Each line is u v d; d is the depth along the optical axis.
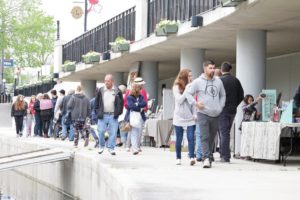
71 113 27.05
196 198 10.58
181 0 25.80
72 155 21.16
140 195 10.62
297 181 13.42
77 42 44.31
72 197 20.88
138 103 21.98
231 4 18.16
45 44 73.31
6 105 63.56
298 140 17.88
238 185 12.59
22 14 72.31
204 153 16.38
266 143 18.02
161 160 18.97
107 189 14.46
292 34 22.47
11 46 72.19
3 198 30.39
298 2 17.05
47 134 36.72
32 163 21.36
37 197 26.23
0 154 37.53
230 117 18.09
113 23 35.81
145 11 30.30
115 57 32.62
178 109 17.20
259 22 20.25
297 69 27.23
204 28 22.02
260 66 21.75
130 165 16.72
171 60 32.91
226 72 18.00
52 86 55.19
